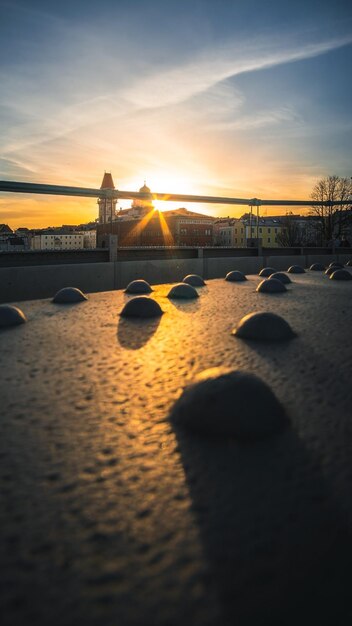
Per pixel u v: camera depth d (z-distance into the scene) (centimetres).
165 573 133
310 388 305
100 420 253
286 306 732
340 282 1255
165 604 122
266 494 175
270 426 229
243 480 186
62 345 448
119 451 213
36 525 157
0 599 124
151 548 144
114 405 277
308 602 122
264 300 819
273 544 146
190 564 137
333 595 124
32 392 304
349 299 830
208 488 180
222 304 767
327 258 2492
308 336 479
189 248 1617
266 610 119
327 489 178
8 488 180
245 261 1816
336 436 227
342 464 198
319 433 231
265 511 164
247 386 236
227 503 169
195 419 235
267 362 374
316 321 576
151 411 266
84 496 175
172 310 693
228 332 505
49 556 141
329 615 117
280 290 954
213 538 149
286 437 226
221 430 226
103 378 335
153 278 1327
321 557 139
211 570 134
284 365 364
